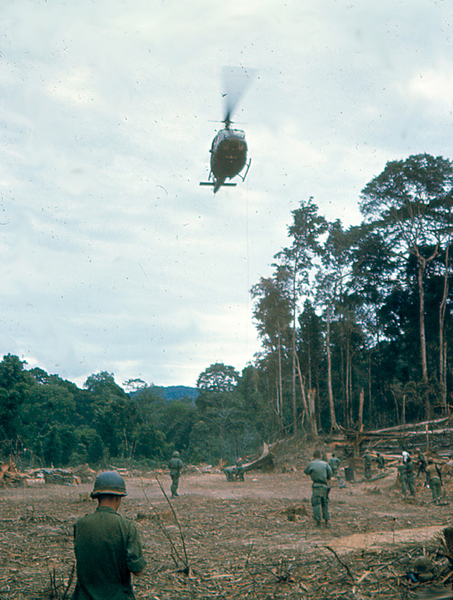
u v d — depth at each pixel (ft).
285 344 227.40
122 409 232.12
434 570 19.24
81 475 104.68
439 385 161.68
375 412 215.92
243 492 71.20
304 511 42.80
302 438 140.26
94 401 355.56
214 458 217.36
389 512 45.06
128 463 160.66
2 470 89.81
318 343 233.35
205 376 310.45
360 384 234.99
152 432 225.15
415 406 178.40
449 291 196.24
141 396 300.81
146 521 39.58
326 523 35.88
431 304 200.13
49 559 25.91
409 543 25.29
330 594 18.38
